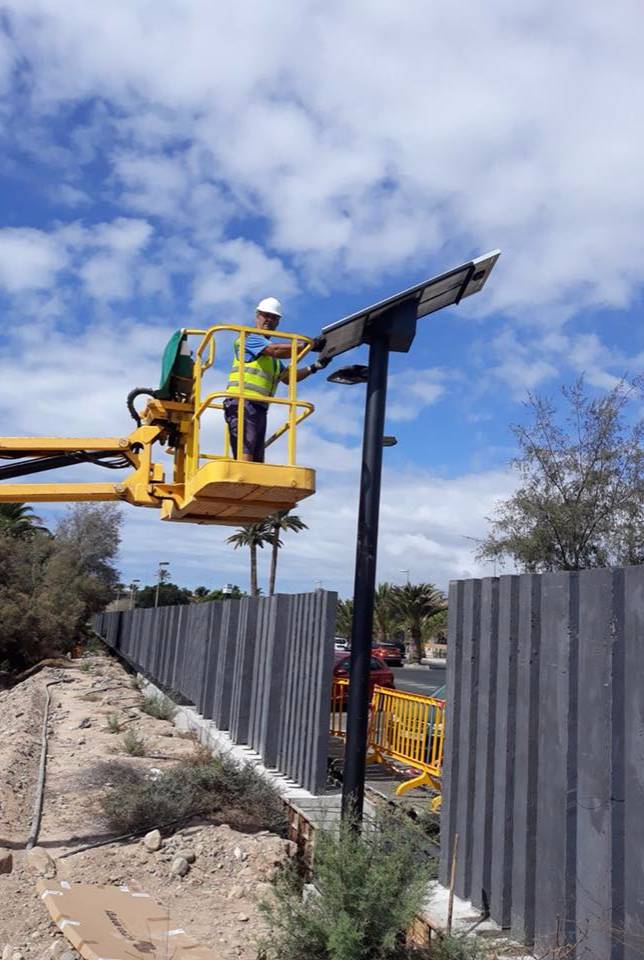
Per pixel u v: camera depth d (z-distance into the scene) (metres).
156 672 24.17
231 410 7.39
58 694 22.19
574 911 4.89
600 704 4.77
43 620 34.75
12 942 6.10
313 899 5.51
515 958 5.03
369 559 6.95
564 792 5.00
